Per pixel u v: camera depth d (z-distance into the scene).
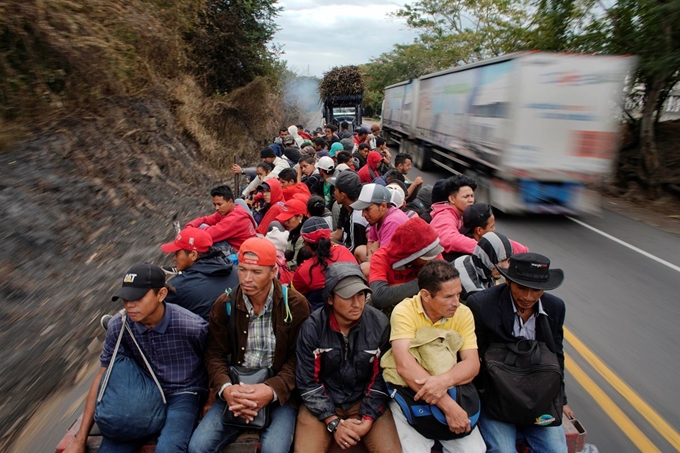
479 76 12.02
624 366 4.69
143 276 2.68
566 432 2.81
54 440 3.46
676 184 12.93
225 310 2.90
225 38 17.94
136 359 2.86
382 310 3.18
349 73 30.25
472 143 12.44
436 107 16.58
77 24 9.18
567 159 10.04
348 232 5.85
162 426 2.75
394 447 2.70
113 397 2.65
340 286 2.64
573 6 14.04
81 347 4.66
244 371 2.83
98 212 7.74
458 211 4.54
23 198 6.62
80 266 6.38
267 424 2.75
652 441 3.57
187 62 15.85
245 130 17.47
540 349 2.67
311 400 2.79
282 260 4.34
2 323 4.80
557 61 9.66
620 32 13.22
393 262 3.29
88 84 9.52
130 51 11.30
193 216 9.60
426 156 18.48
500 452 2.63
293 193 6.64
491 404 2.67
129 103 11.02
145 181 9.60
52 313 5.17
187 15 15.33
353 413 2.86
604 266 7.83
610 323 5.69
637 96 14.25
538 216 11.33
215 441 2.67
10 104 7.73
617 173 14.53
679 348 5.10
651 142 13.41
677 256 8.44
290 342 2.94
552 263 7.94
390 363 2.76
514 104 9.86
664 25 12.05
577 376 4.48
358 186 5.04
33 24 7.95
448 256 3.94
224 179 13.20
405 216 4.25
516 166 10.11
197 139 13.14
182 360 2.89
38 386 4.04
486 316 2.78
